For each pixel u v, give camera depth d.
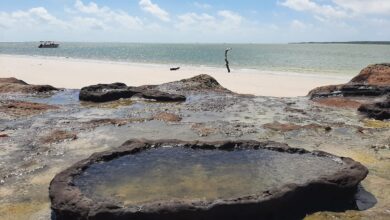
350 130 15.01
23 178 10.27
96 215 7.50
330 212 8.55
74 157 11.84
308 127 15.15
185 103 19.61
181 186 9.09
